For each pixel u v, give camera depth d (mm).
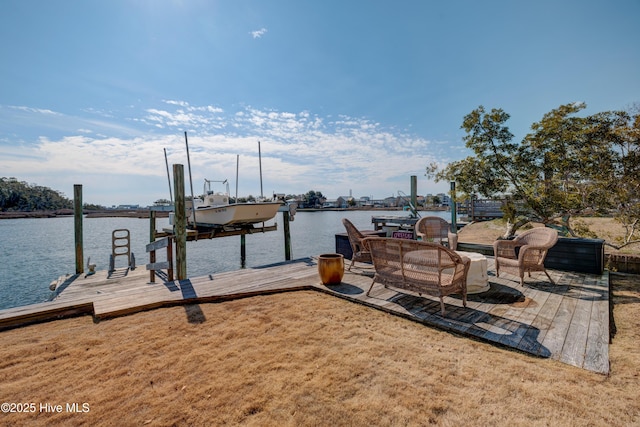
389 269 3863
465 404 1875
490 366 2326
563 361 2361
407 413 1805
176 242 6539
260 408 1888
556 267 5309
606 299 3770
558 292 4078
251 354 2598
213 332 3109
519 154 7070
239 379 2213
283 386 2111
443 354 2539
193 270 11039
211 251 15383
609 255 5586
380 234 7312
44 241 21172
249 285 4711
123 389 2137
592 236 6883
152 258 7820
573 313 3316
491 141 7273
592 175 6082
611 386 2041
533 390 1998
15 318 3436
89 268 9109
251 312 3688
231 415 1828
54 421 1823
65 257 14492
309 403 1922
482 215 17266
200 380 2221
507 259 4668
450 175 8133
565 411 1789
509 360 2414
